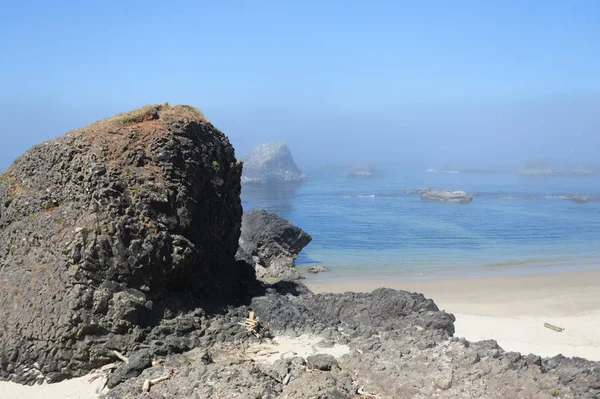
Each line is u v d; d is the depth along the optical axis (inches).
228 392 553.6
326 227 2095.2
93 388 601.0
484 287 1328.7
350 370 611.8
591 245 1829.5
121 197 679.1
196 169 768.3
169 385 579.2
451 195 2864.2
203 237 791.1
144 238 677.3
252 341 690.8
